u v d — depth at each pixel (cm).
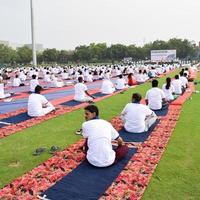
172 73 3400
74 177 519
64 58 7875
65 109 1125
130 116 781
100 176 523
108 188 480
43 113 1006
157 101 1052
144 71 2397
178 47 8338
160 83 2169
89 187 484
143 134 771
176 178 519
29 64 6950
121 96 1488
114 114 1033
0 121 927
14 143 711
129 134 771
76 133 789
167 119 938
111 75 3150
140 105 782
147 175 527
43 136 768
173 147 673
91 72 3030
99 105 1216
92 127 557
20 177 520
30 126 868
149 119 802
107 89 1581
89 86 2106
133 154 628
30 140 734
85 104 1240
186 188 484
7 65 6606
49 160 598
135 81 2189
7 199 447
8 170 554
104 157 552
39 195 458
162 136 755
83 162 585
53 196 455
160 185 493
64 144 703
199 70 3950
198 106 1162
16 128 845
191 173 538
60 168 558
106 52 8038
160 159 602
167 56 6819
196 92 1551
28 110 995
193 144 695
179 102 1217
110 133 568
